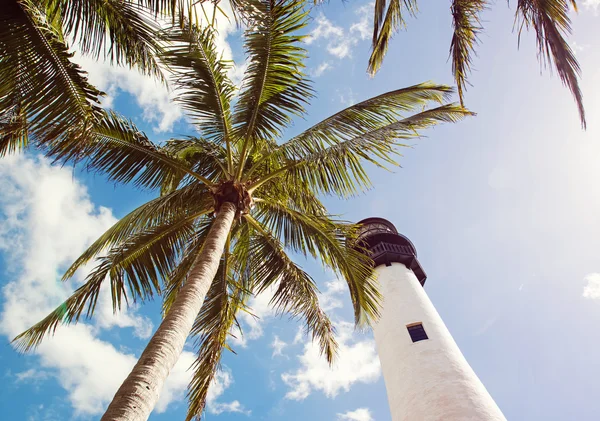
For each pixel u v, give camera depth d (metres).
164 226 8.10
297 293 8.84
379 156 7.46
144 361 4.33
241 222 8.95
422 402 10.84
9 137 6.27
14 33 4.83
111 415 3.65
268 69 7.28
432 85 7.93
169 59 6.87
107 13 5.52
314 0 6.53
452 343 12.88
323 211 9.21
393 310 14.59
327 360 8.80
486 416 9.93
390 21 9.29
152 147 7.84
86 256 7.98
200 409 7.27
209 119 7.72
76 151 5.45
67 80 5.16
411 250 18.08
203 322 8.15
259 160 8.39
